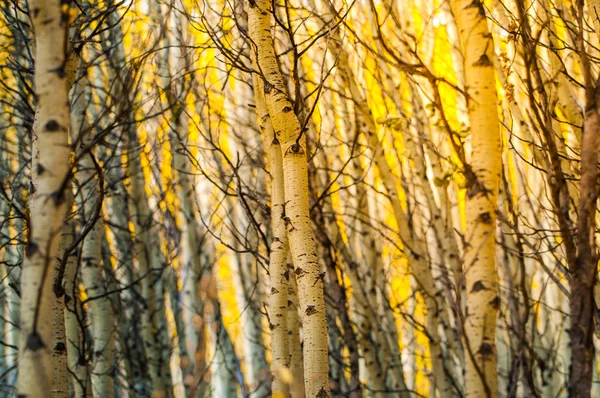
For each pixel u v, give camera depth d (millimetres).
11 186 8516
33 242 3783
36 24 4074
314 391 5227
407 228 9930
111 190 11789
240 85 12578
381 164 9969
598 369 10773
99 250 9930
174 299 13156
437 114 11250
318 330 5348
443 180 4758
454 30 11758
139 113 11234
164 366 12328
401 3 11938
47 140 3918
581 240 4293
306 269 5477
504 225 9695
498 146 4648
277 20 5578
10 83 9469
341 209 13656
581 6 4617
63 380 5750
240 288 15305
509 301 8789
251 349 14453
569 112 7680
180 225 14039
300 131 5719
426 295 9742
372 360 9688
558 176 4797
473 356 4344
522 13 5633
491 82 4707
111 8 7125
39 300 3609
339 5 10258
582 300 4223
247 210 7402
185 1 9930
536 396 5020
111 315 9922
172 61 10656
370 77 12523
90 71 10672
